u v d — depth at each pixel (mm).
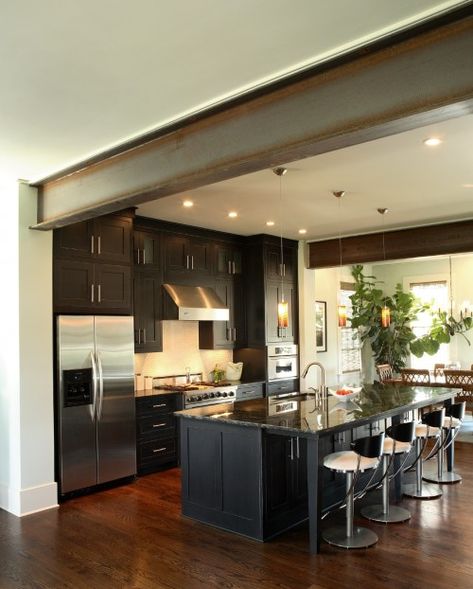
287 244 7711
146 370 6484
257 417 4086
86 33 2305
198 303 6484
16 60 2529
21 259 4594
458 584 3189
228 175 3141
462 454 6344
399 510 4395
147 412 5742
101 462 5121
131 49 2443
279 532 3996
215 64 2584
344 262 7570
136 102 2988
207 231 6949
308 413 4250
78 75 2680
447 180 4797
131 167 3645
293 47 2438
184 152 3268
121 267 5488
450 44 2211
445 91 2215
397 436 4195
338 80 2549
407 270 10656
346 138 2564
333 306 9992
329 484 4527
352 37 2359
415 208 5906
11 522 4309
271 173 4512
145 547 3785
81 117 3186
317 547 3648
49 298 4777
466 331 9922
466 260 9961
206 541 3877
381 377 8594
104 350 5195
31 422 4582
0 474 4730
